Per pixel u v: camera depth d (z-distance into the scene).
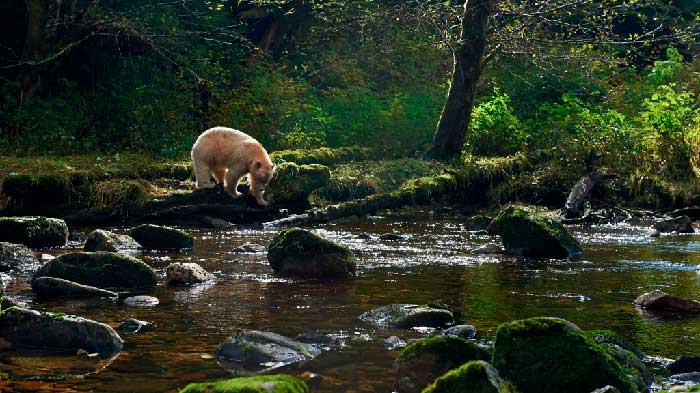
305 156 15.21
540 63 17.16
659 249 10.61
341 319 6.18
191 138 16.30
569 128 17.53
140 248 9.82
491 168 15.66
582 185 14.55
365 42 22.64
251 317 6.20
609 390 3.96
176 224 12.30
